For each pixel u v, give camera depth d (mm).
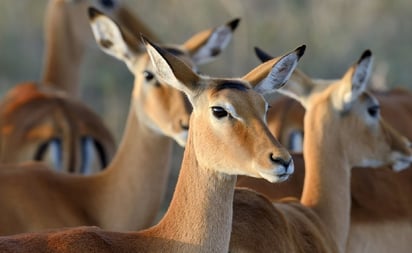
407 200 16812
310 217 13977
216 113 11305
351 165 15016
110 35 16484
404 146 15242
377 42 33594
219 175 11484
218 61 31641
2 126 19406
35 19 35156
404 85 31219
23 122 19234
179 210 11594
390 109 18578
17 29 34906
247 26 33344
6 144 19188
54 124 19031
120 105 29969
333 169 14742
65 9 23625
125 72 32031
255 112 11320
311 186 14672
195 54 16812
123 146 15945
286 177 11078
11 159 19062
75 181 15703
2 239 11406
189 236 11516
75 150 18906
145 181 15867
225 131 11273
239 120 11258
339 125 14828
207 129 11383
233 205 12531
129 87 31406
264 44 33156
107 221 15641
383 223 16391
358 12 34656
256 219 12406
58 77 23656
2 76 33719
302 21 34094
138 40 16547
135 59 16297
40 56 34656
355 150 14977
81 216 15391
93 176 15789
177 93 15734
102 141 19344
